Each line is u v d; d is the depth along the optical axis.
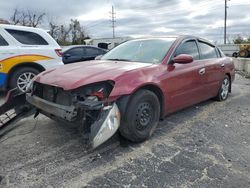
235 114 5.14
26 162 3.13
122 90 3.28
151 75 3.73
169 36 4.81
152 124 3.79
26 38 6.39
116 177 2.83
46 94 3.63
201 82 4.91
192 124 4.50
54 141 3.71
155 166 3.06
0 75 5.97
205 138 3.90
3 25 6.16
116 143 3.63
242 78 11.52
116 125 3.21
